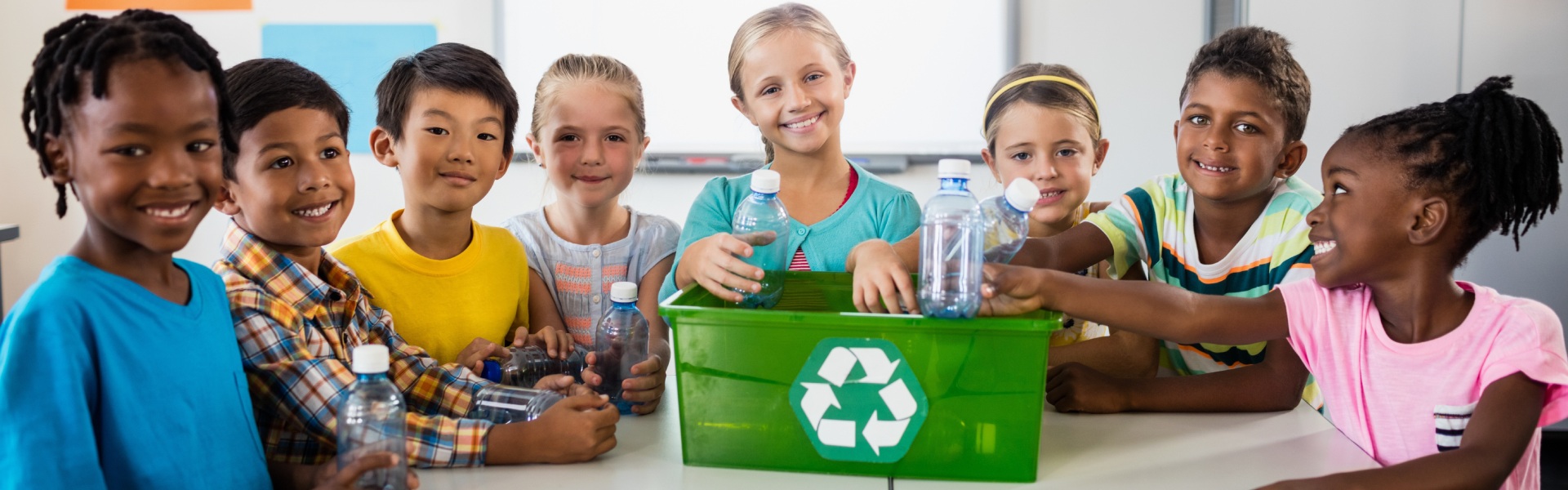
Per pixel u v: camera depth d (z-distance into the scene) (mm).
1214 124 1273
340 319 1116
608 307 1554
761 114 1414
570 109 1489
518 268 1457
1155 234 1421
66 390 771
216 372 889
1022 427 918
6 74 3045
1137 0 2895
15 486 753
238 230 1059
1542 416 983
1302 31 2809
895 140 3061
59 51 794
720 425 966
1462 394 1024
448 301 1337
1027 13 2949
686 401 967
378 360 863
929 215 921
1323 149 2852
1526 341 982
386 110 1326
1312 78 2822
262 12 3033
